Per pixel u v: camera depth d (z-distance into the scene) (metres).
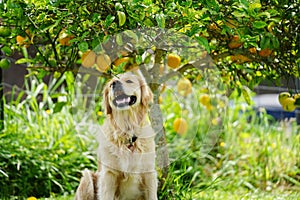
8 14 3.88
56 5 3.84
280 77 4.65
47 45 4.73
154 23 3.89
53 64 4.60
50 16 3.99
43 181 5.52
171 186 4.70
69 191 5.59
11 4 3.79
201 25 3.87
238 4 3.84
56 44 4.64
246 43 3.96
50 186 5.46
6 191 5.29
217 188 5.74
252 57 4.38
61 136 6.12
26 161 5.52
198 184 5.61
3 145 5.51
